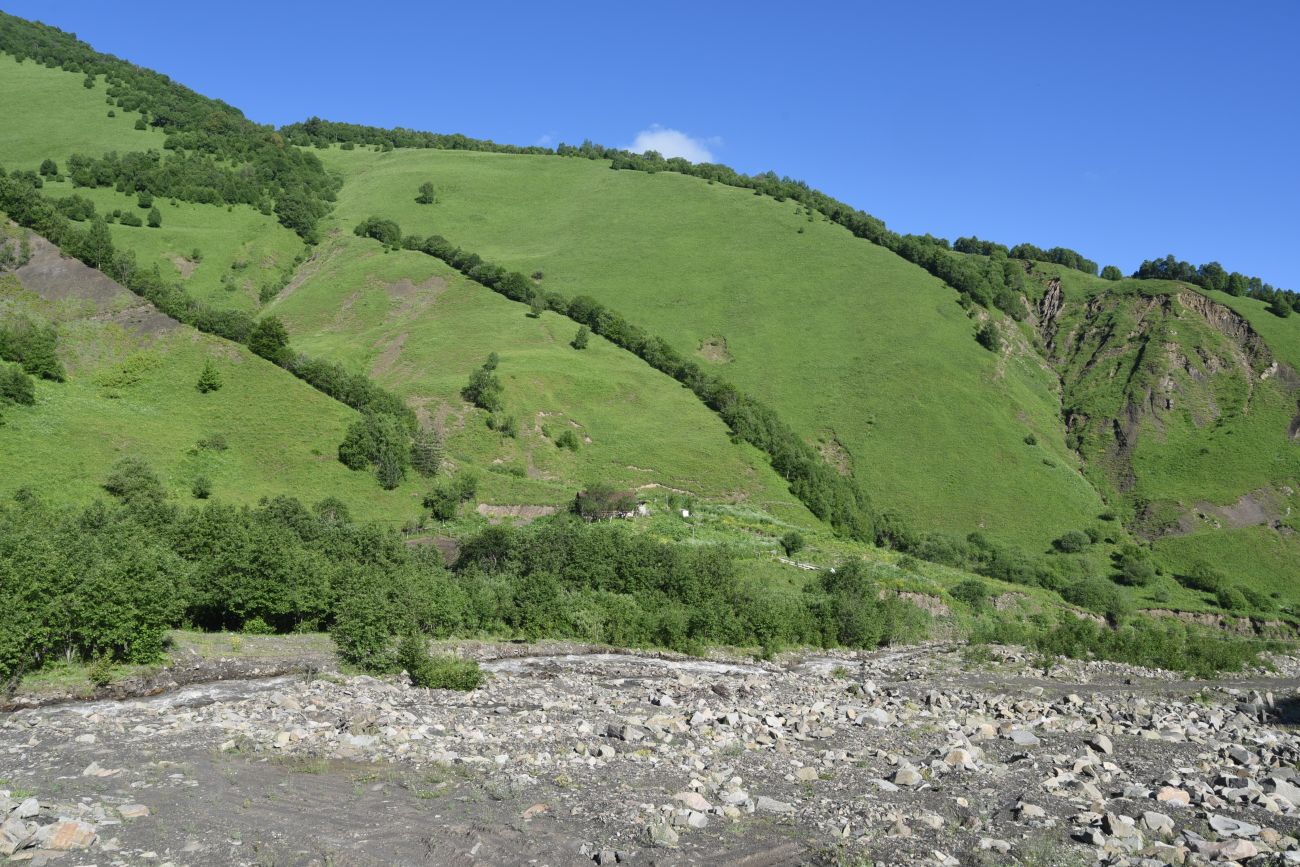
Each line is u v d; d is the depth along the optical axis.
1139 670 63.22
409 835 16.19
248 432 100.31
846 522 123.69
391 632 40.25
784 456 131.75
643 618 56.41
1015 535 135.75
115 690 30.66
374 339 160.75
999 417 164.12
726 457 128.62
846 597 71.38
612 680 40.91
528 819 17.22
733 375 169.50
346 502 94.00
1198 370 180.38
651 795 19.08
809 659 59.78
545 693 34.69
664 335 180.00
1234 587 123.06
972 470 148.75
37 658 30.83
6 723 24.64
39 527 44.66
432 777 20.03
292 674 35.91
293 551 46.50
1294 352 181.12
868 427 156.62
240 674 35.03
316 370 115.06
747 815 18.00
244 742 22.67
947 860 15.41
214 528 50.53
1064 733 29.81
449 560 76.81
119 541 40.31
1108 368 188.75
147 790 18.14
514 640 51.34
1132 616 108.25
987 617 89.25
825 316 190.25
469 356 148.12
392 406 117.44
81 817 15.91
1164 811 18.83
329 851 15.19
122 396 98.44
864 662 59.66
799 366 172.75
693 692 36.84
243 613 43.53
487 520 98.12
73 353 100.81
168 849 14.87
